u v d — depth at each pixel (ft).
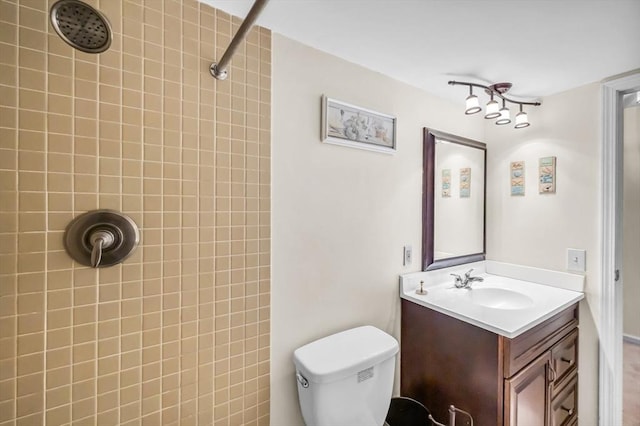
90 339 2.68
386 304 4.94
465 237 6.11
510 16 3.32
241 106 3.46
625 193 8.93
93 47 2.64
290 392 3.90
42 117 2.46
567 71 4.64
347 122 4.34
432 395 4.60
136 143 2.84
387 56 4.25
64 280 2.57
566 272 5.33
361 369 3.66
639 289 8.77
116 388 2.80
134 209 2.84
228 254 3.40
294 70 3.86
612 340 4.81
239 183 3.46
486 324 3.84
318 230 4.12
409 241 5.24
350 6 3.20
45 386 2.52
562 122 5.37
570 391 4.90
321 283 4.17
